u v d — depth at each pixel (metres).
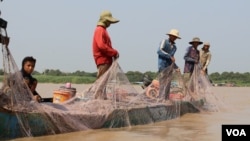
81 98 8.45
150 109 9.38
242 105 14.39
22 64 7.65
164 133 7.59
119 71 8.95
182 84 12.05
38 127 6.66
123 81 9.01
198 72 13.09
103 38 8.80
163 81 10.84
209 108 12.66
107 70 8.81
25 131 6.47
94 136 6.93
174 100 11.02
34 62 7.70
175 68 11.56
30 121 6.54
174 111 10.49
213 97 13.13
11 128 6.28
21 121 6.41
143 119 9.04
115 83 8.82
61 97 8.46
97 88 8.56
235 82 40.94
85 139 6.61
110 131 7.64
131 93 9.17
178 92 11.95
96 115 7.73
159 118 9.72
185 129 8.20
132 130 7.91
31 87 7.64
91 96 8.59
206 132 7.79
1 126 6.16
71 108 7.66
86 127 7.54
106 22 8.91
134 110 8.75
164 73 10.93
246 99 17.25
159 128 8.32
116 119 8.20
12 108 6.34
